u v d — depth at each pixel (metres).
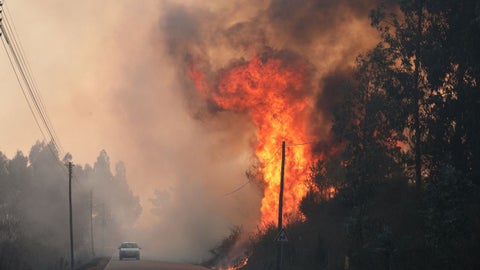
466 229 23.30
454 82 28.83
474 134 26.94
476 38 27.12
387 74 31.66
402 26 32.00
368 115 32.56
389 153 32.19
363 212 32.34
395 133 32.34
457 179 24.22
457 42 28.20
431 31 29.95
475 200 24.28
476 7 25.69
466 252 22.86
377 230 30.28
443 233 23.59
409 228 28.84
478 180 25.94
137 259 66.56
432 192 24.95
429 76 29.27
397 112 31.22
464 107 27.73
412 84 30.81
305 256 36.94
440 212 24.19
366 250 29.61
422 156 30.73
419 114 30.75
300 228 42.31
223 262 56.91
